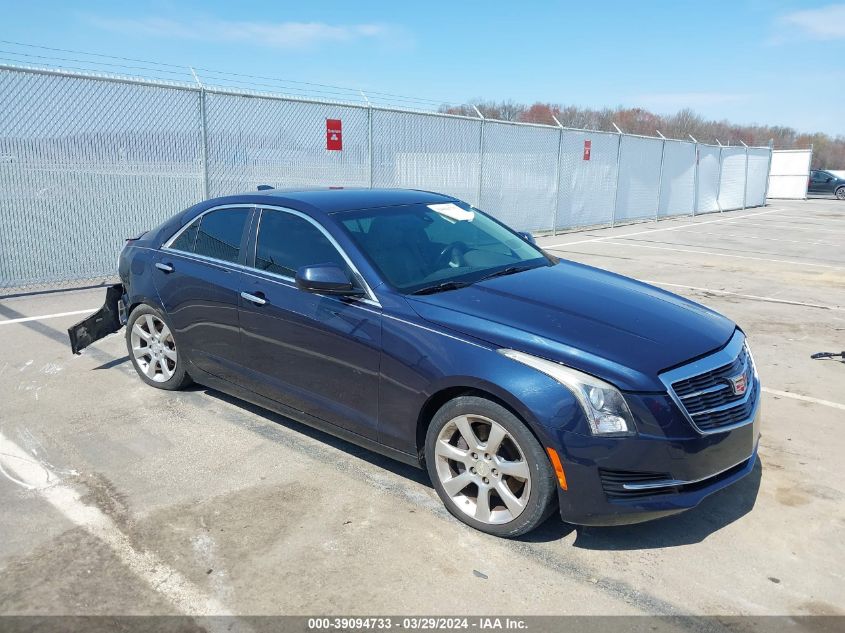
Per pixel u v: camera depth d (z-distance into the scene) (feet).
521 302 11.49
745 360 11.46
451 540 10.58
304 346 12.77
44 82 26.63
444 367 10.61
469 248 13.96
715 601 9.23
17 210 26.91
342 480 12.44
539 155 51.55
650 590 9.44
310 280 11.69
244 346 14.10
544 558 10.16
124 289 17.46
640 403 9.56
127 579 9.55
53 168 27.48
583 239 52.03
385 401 11.63
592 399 9.57
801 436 14.62
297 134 34.76
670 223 67.92
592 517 9.78
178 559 10.01
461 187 44.96
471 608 9.04
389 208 14.26
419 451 11.51
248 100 32.55
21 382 17.33
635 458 9.57
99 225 29.17
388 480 12.47
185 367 15.93
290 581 9.54
